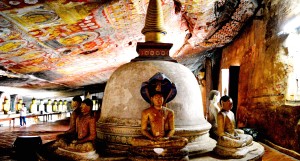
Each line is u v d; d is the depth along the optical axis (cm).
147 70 551
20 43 697
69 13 588
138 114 523
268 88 939
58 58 947
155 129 462
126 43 988
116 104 548
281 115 842
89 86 1989
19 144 752
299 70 838
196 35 1192
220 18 1040
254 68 1066
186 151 458
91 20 670
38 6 516
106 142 548
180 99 540
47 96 2294
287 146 797
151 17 608
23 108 1803
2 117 1611
